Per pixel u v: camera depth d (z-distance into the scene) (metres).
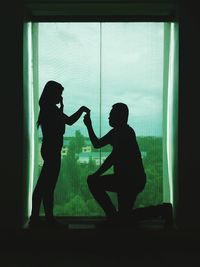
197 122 5.58
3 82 5.62
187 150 5.59
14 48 5.61
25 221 5.85
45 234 5.58
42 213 6.12
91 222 6.00
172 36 6.07
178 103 5.59
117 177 5.59
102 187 5.59
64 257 5.12
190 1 5.59
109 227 5.60
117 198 6.00
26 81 5.80
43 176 5.67
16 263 4.87
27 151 5.90
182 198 5.58
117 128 5.67
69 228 5.61
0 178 5.62
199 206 5.58
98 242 5.59
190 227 5.57
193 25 5.58
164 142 6.14
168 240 5.57
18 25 5.60
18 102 5.62
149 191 6.11
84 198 6.09
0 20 5.61
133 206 6.03
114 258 5.09
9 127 5.62
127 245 5.59
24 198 5.76
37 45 6.13
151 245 5.58
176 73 5.74
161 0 5.61
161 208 5.64
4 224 5.60
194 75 5.59
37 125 5.75
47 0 5.61
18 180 5.61
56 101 5.69
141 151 6.12
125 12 5.98
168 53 6.13
